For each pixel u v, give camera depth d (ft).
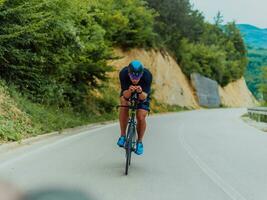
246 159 37.01
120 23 111.55
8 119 45.47
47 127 52.06
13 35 52.85
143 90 26.55
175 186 24.02
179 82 209.87
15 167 27.48
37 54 63.00
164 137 54.85
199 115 137.08
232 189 24.06
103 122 81.41
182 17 224.53
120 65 150.92
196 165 32.42
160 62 187.93
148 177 26.32
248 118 122.52
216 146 46.42
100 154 35.78
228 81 306.55
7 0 51.98
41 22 55.01
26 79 62.59
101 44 80.89
